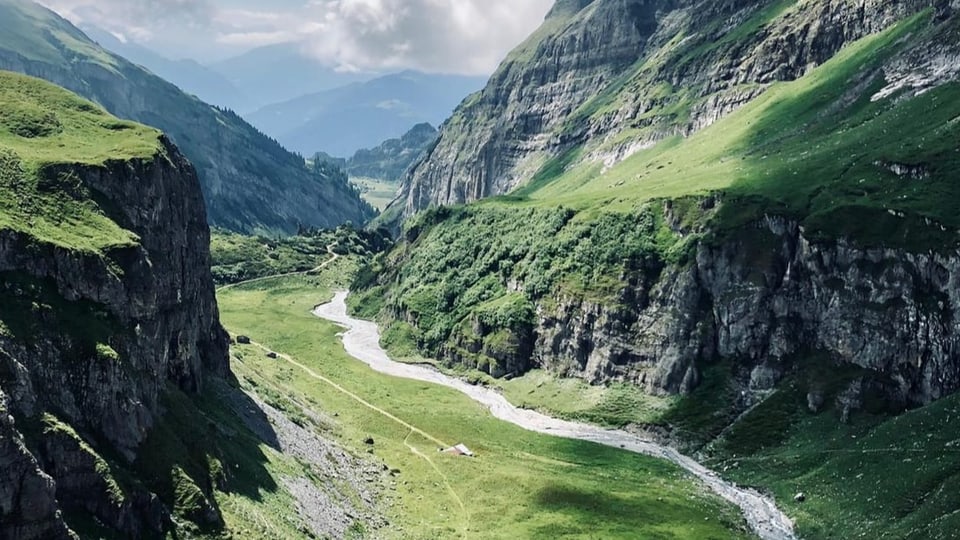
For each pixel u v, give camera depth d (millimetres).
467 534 112625
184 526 80562
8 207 90188
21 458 64188
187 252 130250
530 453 157250
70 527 69562
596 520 121500
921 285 154875
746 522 124250
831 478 130875
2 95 130500
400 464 140625
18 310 78500
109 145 122000
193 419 100562
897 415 146750
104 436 81000
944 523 102500
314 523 99250
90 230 97125
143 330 96062
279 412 139750
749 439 156125
